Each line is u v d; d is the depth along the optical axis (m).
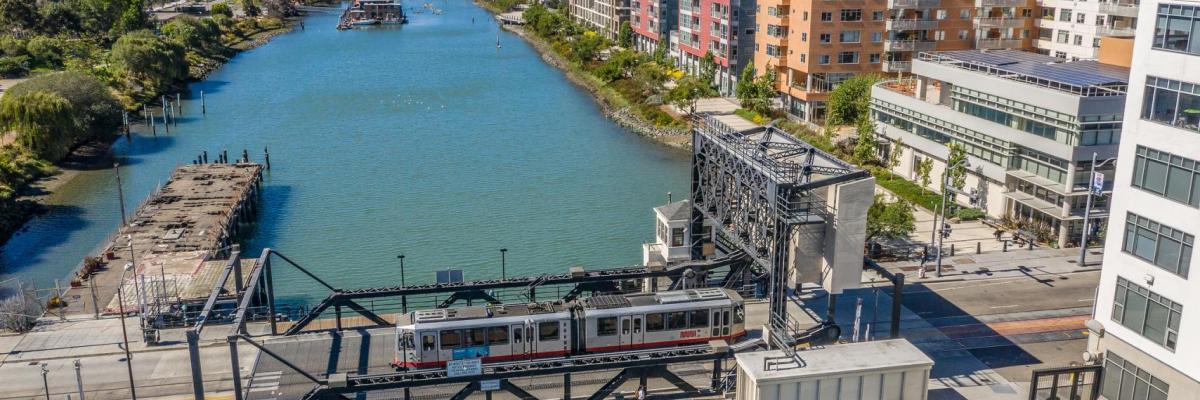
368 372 58.53
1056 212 84.75
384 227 98.25
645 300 59.50
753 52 160.50
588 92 178.88
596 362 51.66
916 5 130.62
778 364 48.34
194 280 74.31
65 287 80.81
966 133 96.31
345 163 125.25
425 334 56.28
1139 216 49.78
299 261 88.50
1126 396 52.03
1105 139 82.69
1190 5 45.47
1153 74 47.97
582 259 88.56
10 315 66.88
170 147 134.88
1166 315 48.62
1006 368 60.22
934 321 68.06
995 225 91.50
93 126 134.25
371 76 195.50
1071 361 61.16
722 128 64.94
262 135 141.88
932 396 56.38
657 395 56.12
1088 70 91.06
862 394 48.47
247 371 59.41
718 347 52.31
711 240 70.25
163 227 92.00
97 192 112.94
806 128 131.12
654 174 119.75
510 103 167.00
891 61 132.50
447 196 109.62
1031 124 87.62
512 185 114.38
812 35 130.88
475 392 56.50
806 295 72.31
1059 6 132.88
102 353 62.94
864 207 53.56
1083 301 71.94
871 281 73.94
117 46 174.38
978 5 134.00
